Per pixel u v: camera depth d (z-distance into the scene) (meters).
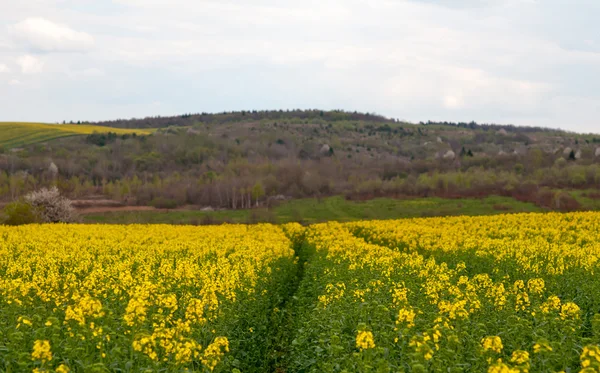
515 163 164.38
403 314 11.73
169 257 28.83
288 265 31.05
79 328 10.95
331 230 51.38
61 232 43.62
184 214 108.56
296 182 140.75
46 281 18.05
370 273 21.89
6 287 15.33
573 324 12.24
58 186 125.81
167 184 139.38
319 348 12.13
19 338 10.50
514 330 12.12
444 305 12.85
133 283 17.58
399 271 22.39
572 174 126.75
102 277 19.34
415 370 8.84
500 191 117.19
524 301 15.73
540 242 31.67
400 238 41.44
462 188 124.31
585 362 8.84
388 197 123.69
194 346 10.24
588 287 18.11
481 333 11.91
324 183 143.00
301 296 22.72
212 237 43.12
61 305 15.28
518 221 49.03
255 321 17.02
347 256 28.64
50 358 9.35
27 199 69.75
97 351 10.89
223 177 140.75
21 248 32.41
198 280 18.67
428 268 22.92
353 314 14.02
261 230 53.75
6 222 65.06
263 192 124.44
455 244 33.50
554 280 19.98
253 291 19.14
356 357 10.22
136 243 37.56
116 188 136.38
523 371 8.61
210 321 14.03
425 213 98.56
